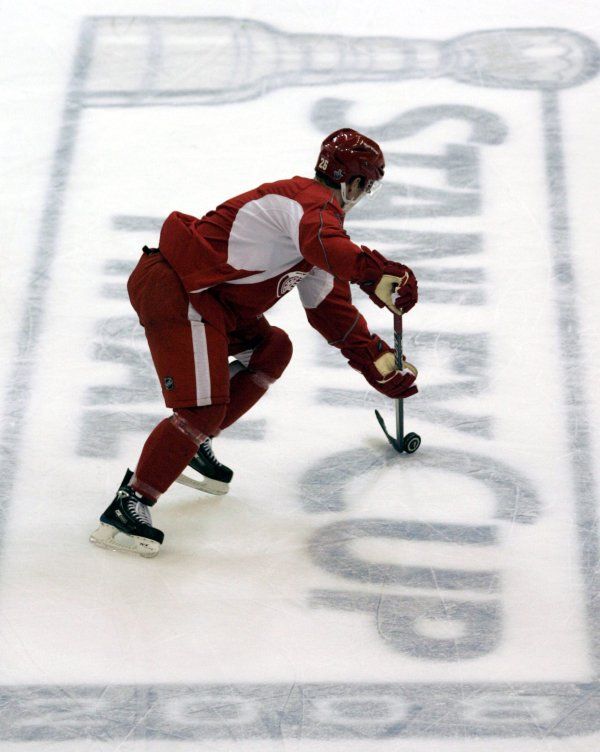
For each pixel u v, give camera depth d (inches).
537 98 805.2
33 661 456.8
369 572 498.6
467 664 457.4
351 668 455.5
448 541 513.3
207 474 533.3
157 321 484.1
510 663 458.3
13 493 535.2
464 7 890.7
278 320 640.4
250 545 512.1
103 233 695.1
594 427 572.1
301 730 430.3
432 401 589.0
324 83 818.8
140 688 446.6
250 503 534.3
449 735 428.8
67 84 815.7
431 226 700.7
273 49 848.9
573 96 807.1
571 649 464.4
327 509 530.9
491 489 539.8
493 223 703.1
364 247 462.6
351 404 589.9
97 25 870.4
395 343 523.5
